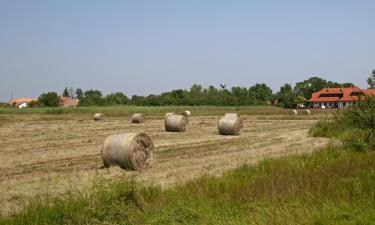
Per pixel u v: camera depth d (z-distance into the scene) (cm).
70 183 1133
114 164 1521
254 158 1661
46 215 812
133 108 7462
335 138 2150
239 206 871
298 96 11412
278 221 736
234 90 12588
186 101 10419
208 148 2077
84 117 5391
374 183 955
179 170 1441
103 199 853
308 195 880
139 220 809
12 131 3259
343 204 809
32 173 1445
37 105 10769
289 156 1427
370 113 2000
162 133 3047
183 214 821
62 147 2239
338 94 10731
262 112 6869
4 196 1096
